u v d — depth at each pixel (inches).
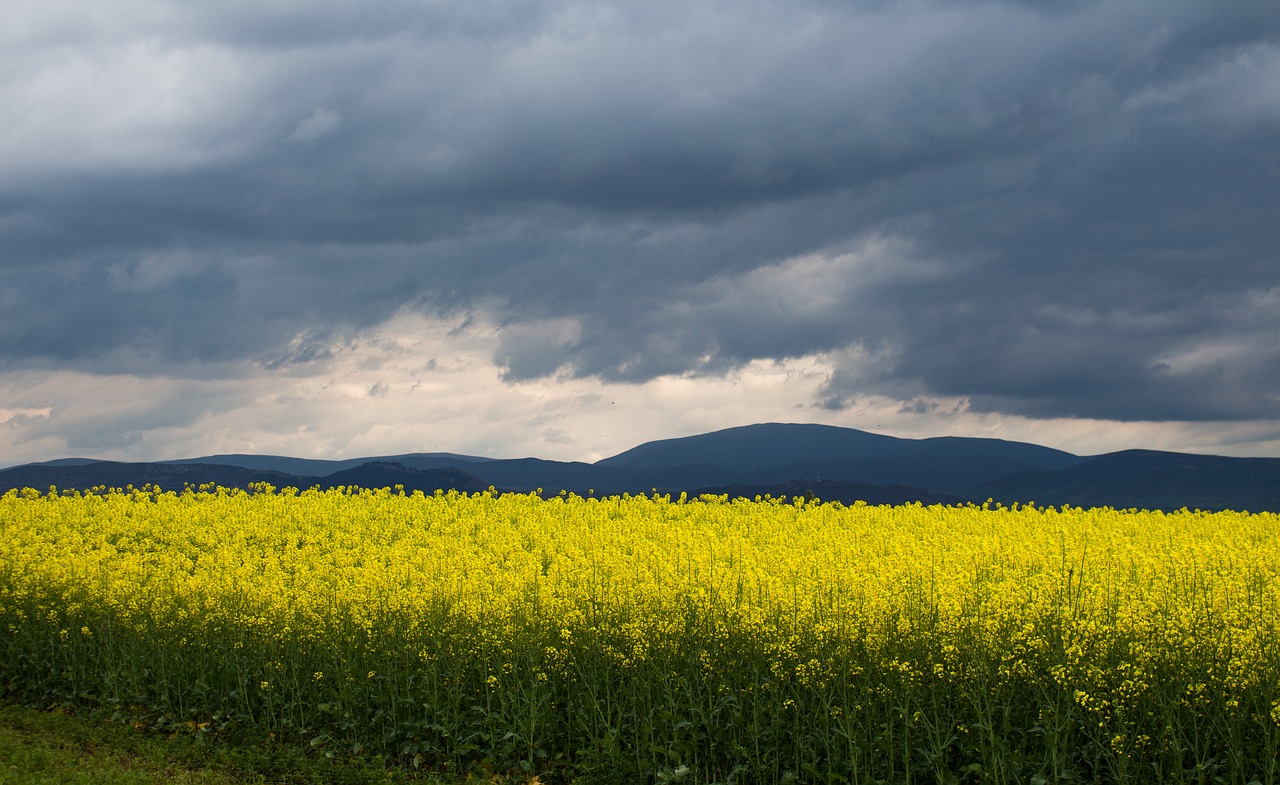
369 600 706.2
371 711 618.8
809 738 507.5
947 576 655.1
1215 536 957.8
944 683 519.2
